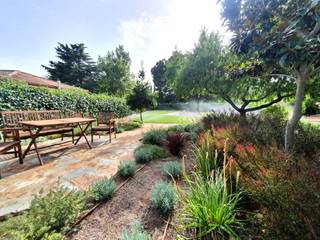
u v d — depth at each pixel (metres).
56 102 6.76
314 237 1.05
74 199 1.82
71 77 25.16
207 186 1.70
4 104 4.97
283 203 1.26
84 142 5.25
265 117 4.93
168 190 1.95
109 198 2.13
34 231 1.41
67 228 1.57
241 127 3.74
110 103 10.66
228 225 1.48
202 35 5.95
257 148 2.18
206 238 1.45
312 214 1.15
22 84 5.86
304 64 2.05
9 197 2.24
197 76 5.89
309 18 1.75
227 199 1.63
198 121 6.61
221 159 2.28
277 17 2.19
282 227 1.20
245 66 3.26
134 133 7.07
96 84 25.59
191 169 2.81
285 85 4.75
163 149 3.99
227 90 5.66
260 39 2.02
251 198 1.61
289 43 1.68
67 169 3.15
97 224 1.71
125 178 2.70
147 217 1.79
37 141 5.16
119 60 22.86
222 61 5.49
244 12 2.31
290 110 6.71
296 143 2.67
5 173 2.97
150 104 12.38
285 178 1.42
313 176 1.38
